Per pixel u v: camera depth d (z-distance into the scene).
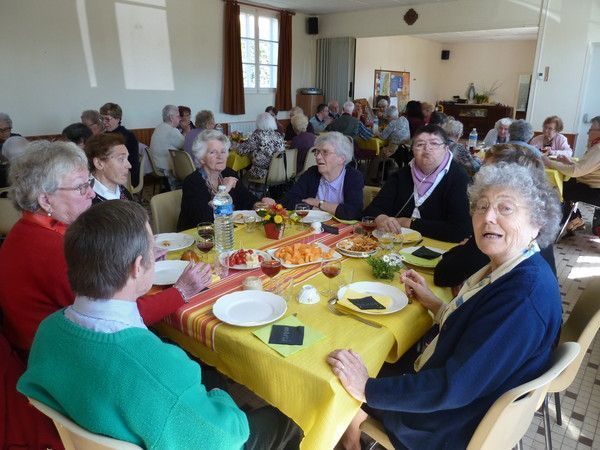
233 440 0.82
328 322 1.27
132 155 4.43
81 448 0.84
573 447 1.72
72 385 0.76
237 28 7.16
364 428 1.27
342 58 8.61
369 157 6.45
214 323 1.25
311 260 1.68
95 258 0.77
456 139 4.05
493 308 0.98
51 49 5.16
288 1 7.35
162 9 6.21
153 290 1.47
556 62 6.04
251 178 4.80
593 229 4.21
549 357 1.02
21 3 4.82
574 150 6.19
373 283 1.50
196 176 2.43
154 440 0.74
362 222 2.02
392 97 11.80
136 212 0.85
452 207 2.18
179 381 0.77
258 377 1.15
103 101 5.79
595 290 1.51
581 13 5.73
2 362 1.04
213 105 7.30
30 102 5.10
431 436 1.09
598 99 5.96
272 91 8.31
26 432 1.04
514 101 13.08
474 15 6.99
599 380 2.13
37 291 1.18
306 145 5.12
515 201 1.04
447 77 14.26
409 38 12.14
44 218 1.28
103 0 5.52
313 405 1.05
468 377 0.95
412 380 1.02
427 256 1.75
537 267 1.01
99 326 0.78
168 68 6.48
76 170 1.29
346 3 7.52
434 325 1.60
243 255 1.67
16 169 1.26
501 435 0.99
